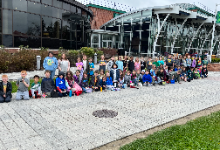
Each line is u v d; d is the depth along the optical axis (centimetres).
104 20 3253
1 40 1630
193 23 3123
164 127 505
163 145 396
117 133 452
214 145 402
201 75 1406
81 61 1005
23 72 693
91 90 866
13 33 1688
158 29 2398
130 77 1019
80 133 445
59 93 759
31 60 1404
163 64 1274
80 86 852
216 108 683
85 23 2548
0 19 1612
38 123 496
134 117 563
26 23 1761
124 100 745
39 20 1855
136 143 399
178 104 713
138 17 2553
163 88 1004
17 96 700
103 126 489
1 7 1609
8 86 680
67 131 454
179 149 383
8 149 367
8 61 1266
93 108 634
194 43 3356
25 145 384
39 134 434
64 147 381
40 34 1875
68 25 2183
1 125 475
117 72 975
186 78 1256
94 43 2653
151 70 1115
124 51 2741
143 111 621
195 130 472
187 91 941
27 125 481
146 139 419
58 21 2036
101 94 835
